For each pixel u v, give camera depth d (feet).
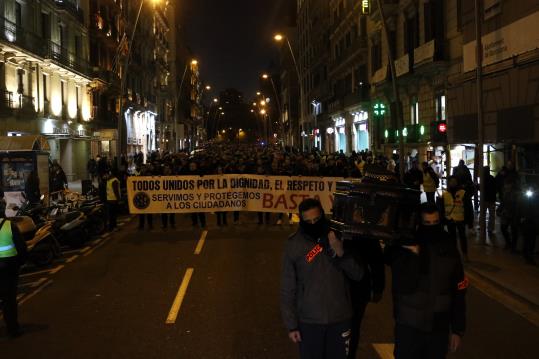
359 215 15.80
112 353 22.91
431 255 15.52
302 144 261.44
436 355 15.62
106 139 135.33
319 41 216.74
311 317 15.55
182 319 27.25
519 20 58.34
